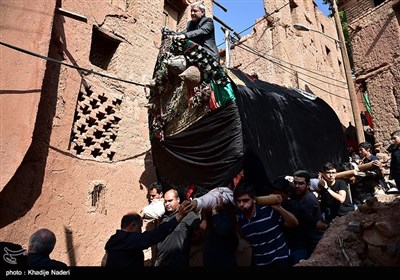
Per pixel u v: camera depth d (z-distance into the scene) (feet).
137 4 25.52
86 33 20.56
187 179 17.46
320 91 50.80
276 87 21.09
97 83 20.59
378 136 30.25
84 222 17.34
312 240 12.14
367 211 9.45
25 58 15.43
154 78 18.45
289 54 46.19
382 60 31.53
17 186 14.79
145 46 24.95
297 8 51.90
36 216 15.26
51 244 10.15
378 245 8.20
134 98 22.84
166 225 11.30
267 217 11.18
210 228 12.03
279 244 10.89
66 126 17.88
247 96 15.93
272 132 16.31
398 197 9.41
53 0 17.30
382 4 32.58
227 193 12.34
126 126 21.71
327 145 20.44
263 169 14.62
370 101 31.73
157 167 19.67
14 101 14.53
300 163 17.29
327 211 16.65
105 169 19.52
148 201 21.44
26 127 14.60
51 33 17.72
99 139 20.01
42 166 16.11
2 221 13.92
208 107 15.25
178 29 31.96
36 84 15.43
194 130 16.16
